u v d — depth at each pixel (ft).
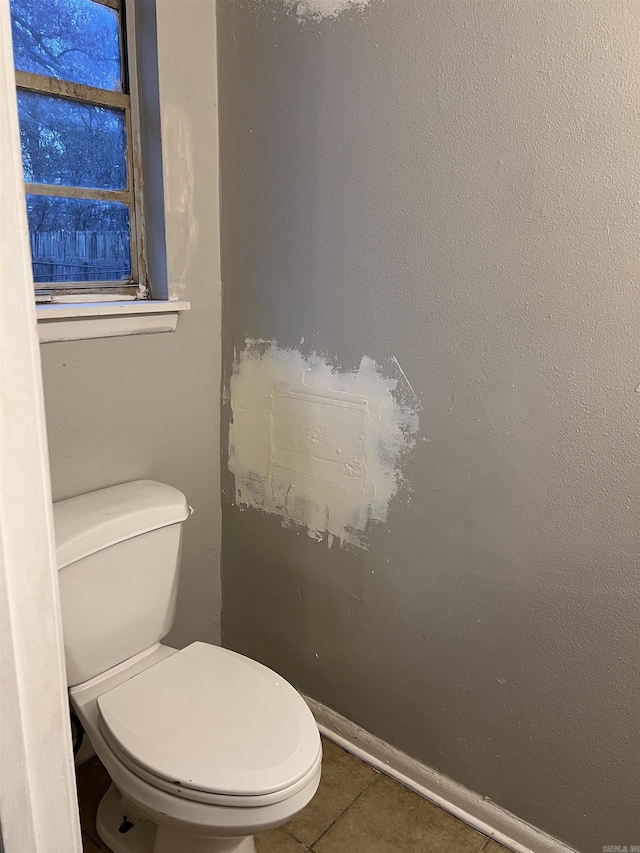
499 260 3.71
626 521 3.59
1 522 1.33
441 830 4.62
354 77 4.04
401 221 4.05
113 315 4.39
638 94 3.11
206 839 3.89
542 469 3.82
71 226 4.49
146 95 4.55
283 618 5.52
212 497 5.65
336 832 4.58
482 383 3.93
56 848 1.61
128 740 3.56
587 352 3.52
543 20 3.28
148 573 4.38
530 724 4.25
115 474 4.75
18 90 4.05
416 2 3.67
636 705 3.79
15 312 1.30
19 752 1.45
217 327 5.29
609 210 3.30
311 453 4.92
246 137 4.72
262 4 4.36
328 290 4.53
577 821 4.18
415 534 4.48
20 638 1.41
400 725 4.96
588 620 3.85
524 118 3.45
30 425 1.36
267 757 3.51
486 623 4.28
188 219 4.83
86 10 4.33
